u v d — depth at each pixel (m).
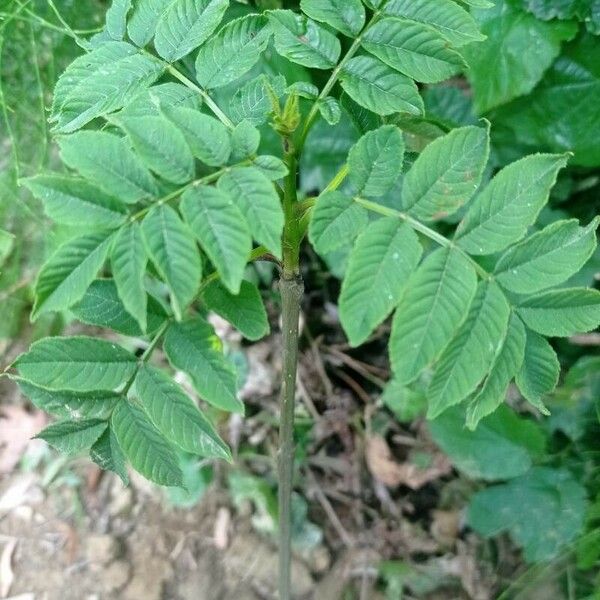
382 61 0.32
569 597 0.62
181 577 0.71
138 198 0.27
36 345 0.31
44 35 0.74
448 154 0.28
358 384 0.80
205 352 0.31
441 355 0.28
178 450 0.72
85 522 0.74
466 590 0.69
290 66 0.61
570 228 0.29
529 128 0.67
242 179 0.27
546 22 0.60
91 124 0.68
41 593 0.71
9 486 0.77
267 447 0.77
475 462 0.67
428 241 0.60
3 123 0.77
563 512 0.64
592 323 0.30
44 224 0.78
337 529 0.73
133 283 0.27
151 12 0.34
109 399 0.33
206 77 0.33
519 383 0.31
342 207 0.28
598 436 0.65
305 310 0.84
